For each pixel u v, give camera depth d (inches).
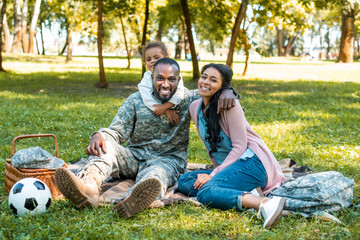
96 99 436.5
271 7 575.8
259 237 111.9
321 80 695.1
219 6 589.0
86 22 922.7
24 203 124.8
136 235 116.1
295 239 112.7
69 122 302.5
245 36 595.2
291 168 184.1
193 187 150.2
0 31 746.8
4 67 880.3
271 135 268.1
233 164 143.6
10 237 112.1
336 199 130.5
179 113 166.7
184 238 112.6
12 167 141.8
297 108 390.0
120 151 159.2
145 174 151.1
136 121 164.6
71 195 129.3
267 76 775.1
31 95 461.4
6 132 263.0
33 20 1486.2
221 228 121.0
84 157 211.0
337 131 278.2
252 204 127.5
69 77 697.6
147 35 796.0
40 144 236.4
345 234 115.0
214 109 146.2
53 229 114.6
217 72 143.9
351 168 188.5
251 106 400.8
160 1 589.0
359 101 439.5
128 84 605.3
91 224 118.2
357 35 2343.8
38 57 1299.2
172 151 170.2
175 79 157.5
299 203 130.0
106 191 155.5
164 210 136.7
